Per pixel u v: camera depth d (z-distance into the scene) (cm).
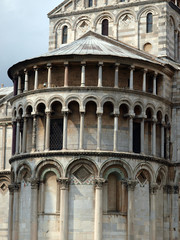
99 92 7600
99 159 7469
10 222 8031
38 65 7831
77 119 7669
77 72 7806
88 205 7444
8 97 9550
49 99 7669
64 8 9406
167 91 8275
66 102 7612
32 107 7788
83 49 7919
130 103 7688
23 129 7881
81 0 9306
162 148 8019
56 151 7525
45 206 7588
